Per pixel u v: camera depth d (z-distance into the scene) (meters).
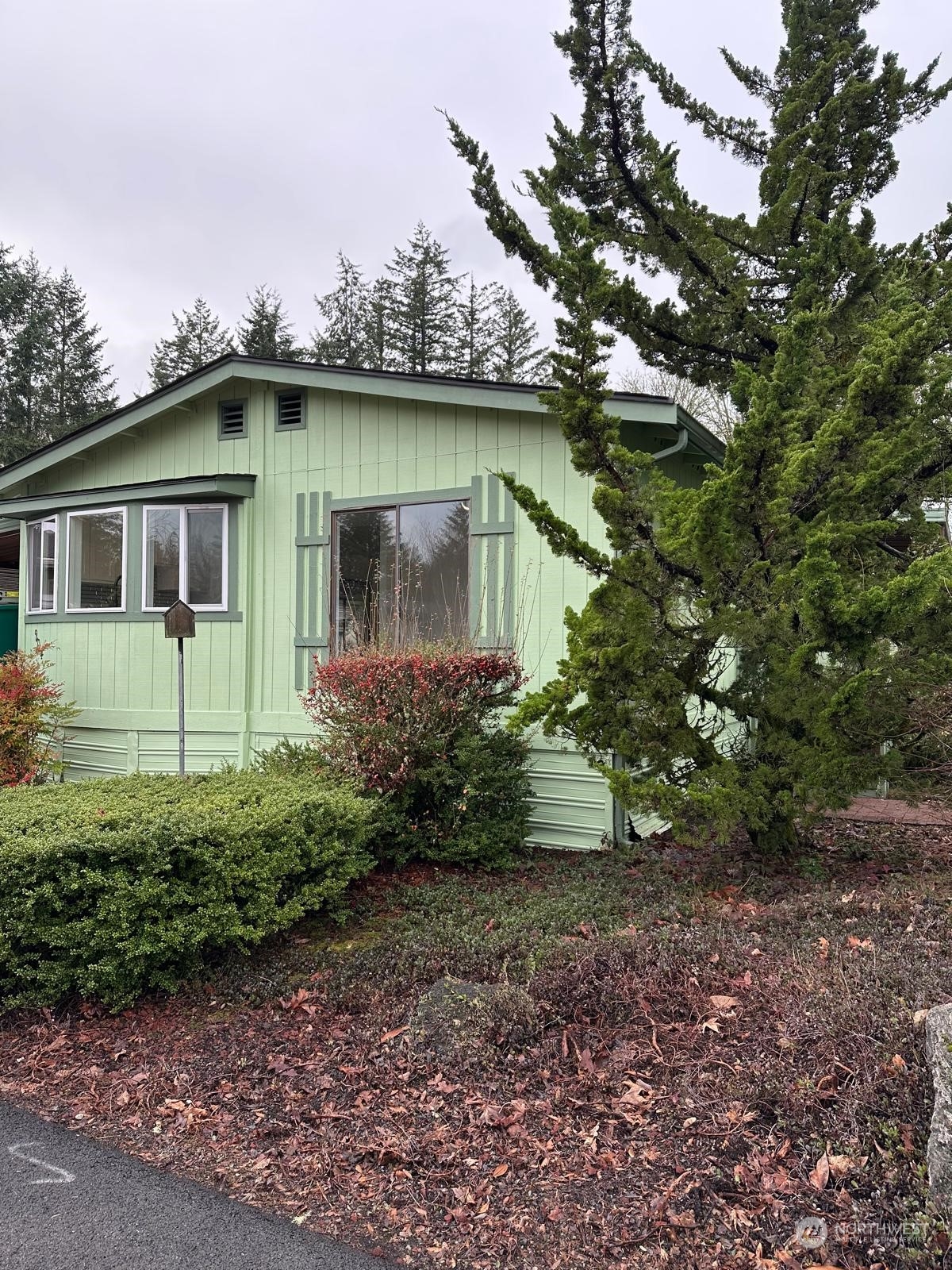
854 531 4.64
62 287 32.94
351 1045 3.61
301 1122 3.09
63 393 32.34
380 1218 2.56
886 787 7.49
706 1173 2.56
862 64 10.60
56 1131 3.12
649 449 7.39
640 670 4.75
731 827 4.95
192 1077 3.48
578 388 4.69
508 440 7.17
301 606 8.28
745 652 5.17
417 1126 3.00
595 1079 3.10
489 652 6.85
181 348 34.16
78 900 4.08
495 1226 2.48
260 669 8.50
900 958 3.40
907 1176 2.35
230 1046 3.71
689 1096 2.88
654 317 10.20
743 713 5.27
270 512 8.49
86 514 9.27
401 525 7.72
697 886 5.23
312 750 6.44
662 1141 2.73
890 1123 2.49
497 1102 3.07
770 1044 3.03
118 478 9.63
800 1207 2.37
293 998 4.11
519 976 3.96
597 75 10.16
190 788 5.20
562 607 6.86
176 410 9.05
